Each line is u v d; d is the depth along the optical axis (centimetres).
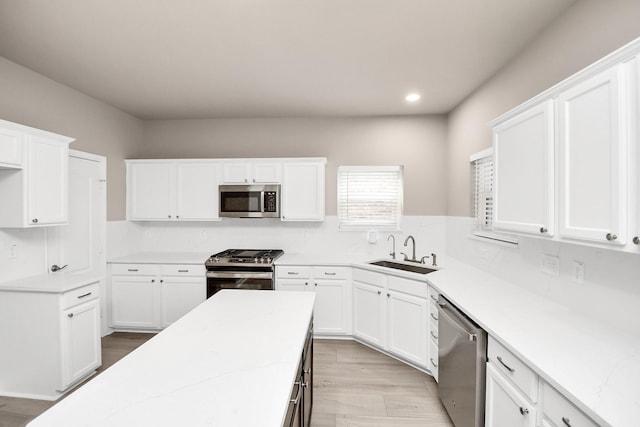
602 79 118
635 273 140
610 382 106
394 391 248
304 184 370
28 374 237
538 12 186
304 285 343
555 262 190
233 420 85
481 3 178
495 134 201
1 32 209
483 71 264
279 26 202
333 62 252
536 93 212
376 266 314
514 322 159
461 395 184
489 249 276
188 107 363
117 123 367
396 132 390
